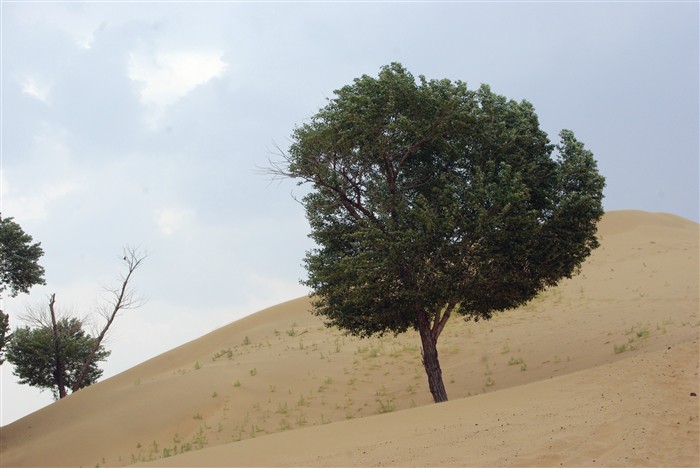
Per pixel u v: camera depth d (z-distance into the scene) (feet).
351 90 55.01
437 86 54.70
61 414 85.56
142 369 115.85
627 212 148.36
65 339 132.16
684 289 82.38
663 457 28.25
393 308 54.29
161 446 66.03
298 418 68.64
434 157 57.57
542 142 57.11
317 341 99.50
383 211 54.24
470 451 32.63
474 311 60.64
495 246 52.49
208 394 76.23
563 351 71.15
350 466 33.94
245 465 37.52
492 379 69.46
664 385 35.50
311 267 58.03
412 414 43.34
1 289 99.14
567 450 30.30
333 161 55.16
